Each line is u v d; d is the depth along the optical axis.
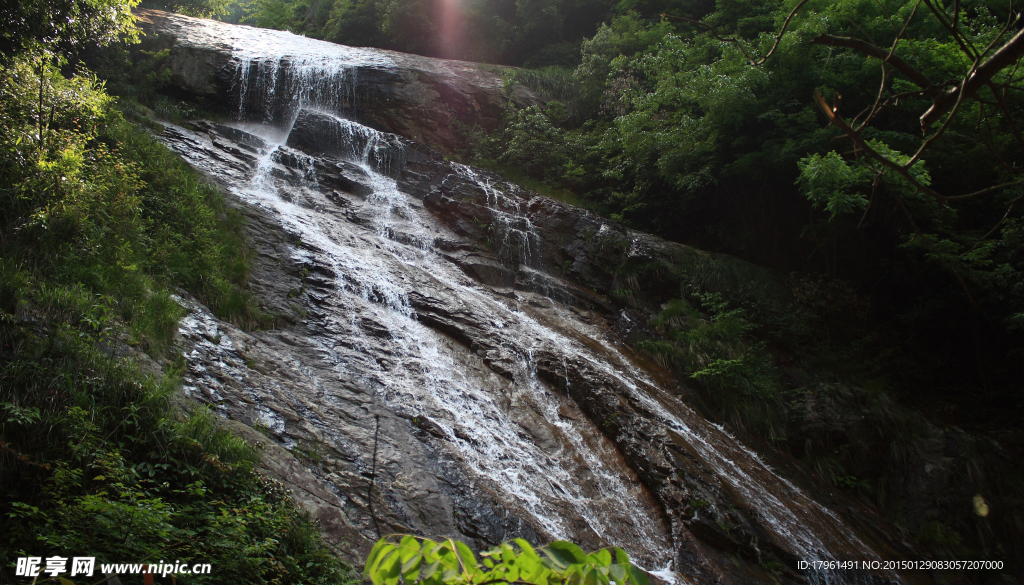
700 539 7.89
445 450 7.84
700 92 15.52
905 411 12.38
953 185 14.30
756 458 10.67
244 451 6.05
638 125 17.30
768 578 7.74
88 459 5.02
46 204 7.88
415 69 20.33
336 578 5.20
